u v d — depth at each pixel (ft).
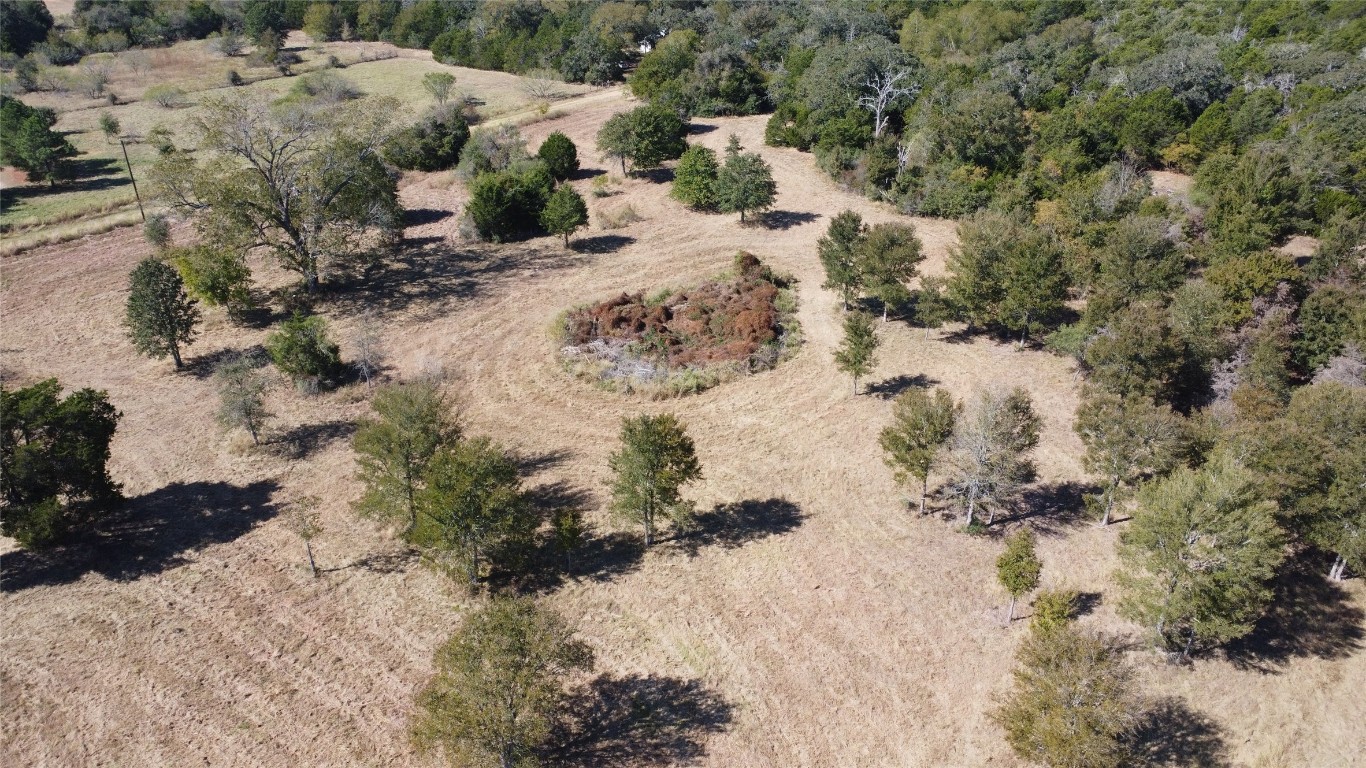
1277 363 131.13
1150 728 90.94
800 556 114.93
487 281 199.41
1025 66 302.25
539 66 390.83
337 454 136.56
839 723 91.50
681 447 109.81
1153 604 95.50
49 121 274.77
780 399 151.23
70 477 110.83
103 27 430.61
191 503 124.88
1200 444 112.37
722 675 97.14
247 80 376.27
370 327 176.35
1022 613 105.19
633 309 179.11
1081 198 193.26
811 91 290.76
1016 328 164.45
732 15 415.44
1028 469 119.96
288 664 97.55
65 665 96.84
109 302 187.62
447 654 79.51
